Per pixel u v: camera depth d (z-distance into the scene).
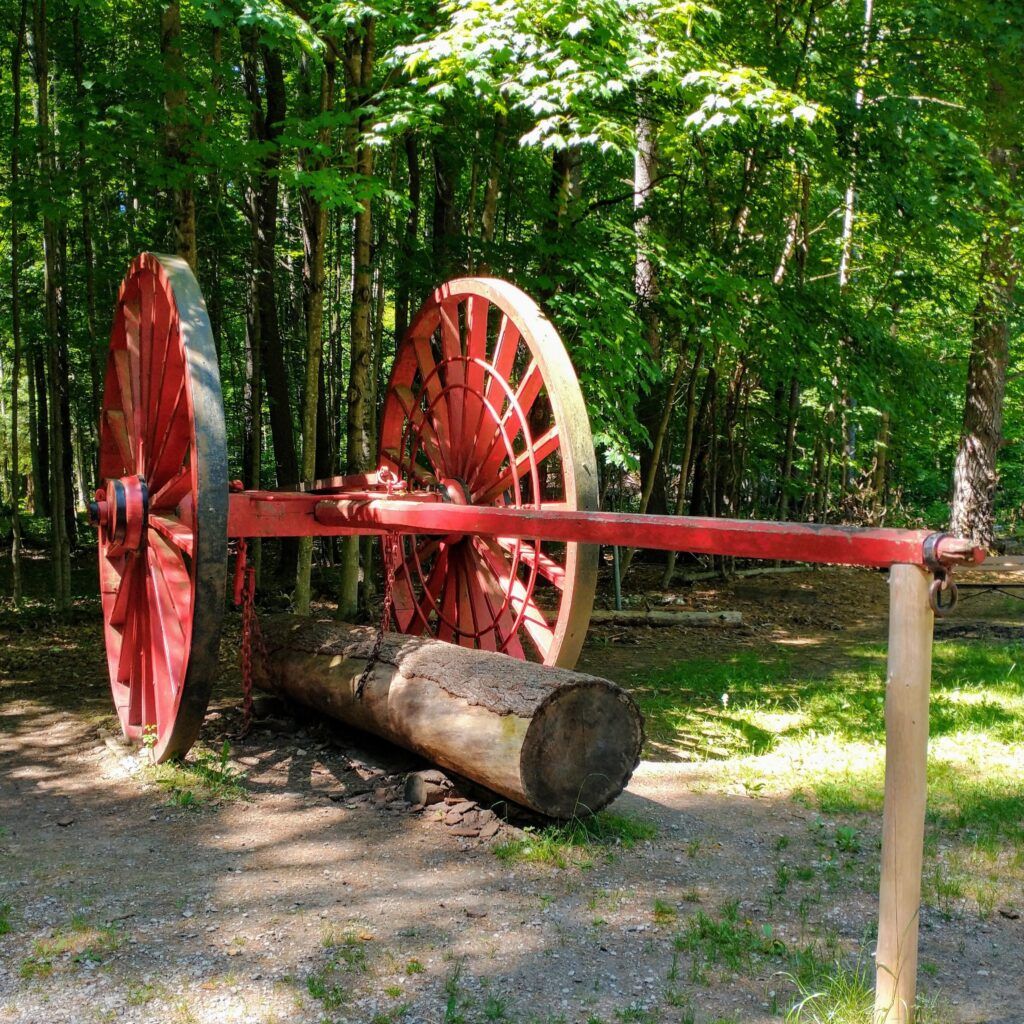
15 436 10.96
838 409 14.81
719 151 10.74
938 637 10.06
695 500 16.47
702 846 4.22
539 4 7.34
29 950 3.23
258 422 13.07
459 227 12.26
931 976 3.12
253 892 3.71
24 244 14.66
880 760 5.51
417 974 3.07
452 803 4.67
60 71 12.59
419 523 4.97
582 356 8.09
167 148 7.71
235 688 7.38
